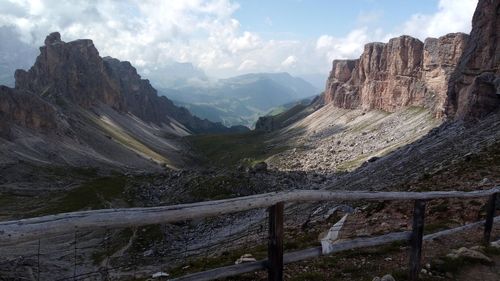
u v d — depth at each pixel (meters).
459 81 112.25
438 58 197.88
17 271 36.00
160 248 62.12
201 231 77.69
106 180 149.50
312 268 13.48
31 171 168.88
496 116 83.31
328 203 42.19
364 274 12.61
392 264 13.55
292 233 26.92
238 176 127.50
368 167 105.12
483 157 44.84
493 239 16.77
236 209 6.87
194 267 18.34
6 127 198.62
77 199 127.50
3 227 4.62
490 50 101.50
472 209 22.48
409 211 24.97
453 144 78.56
